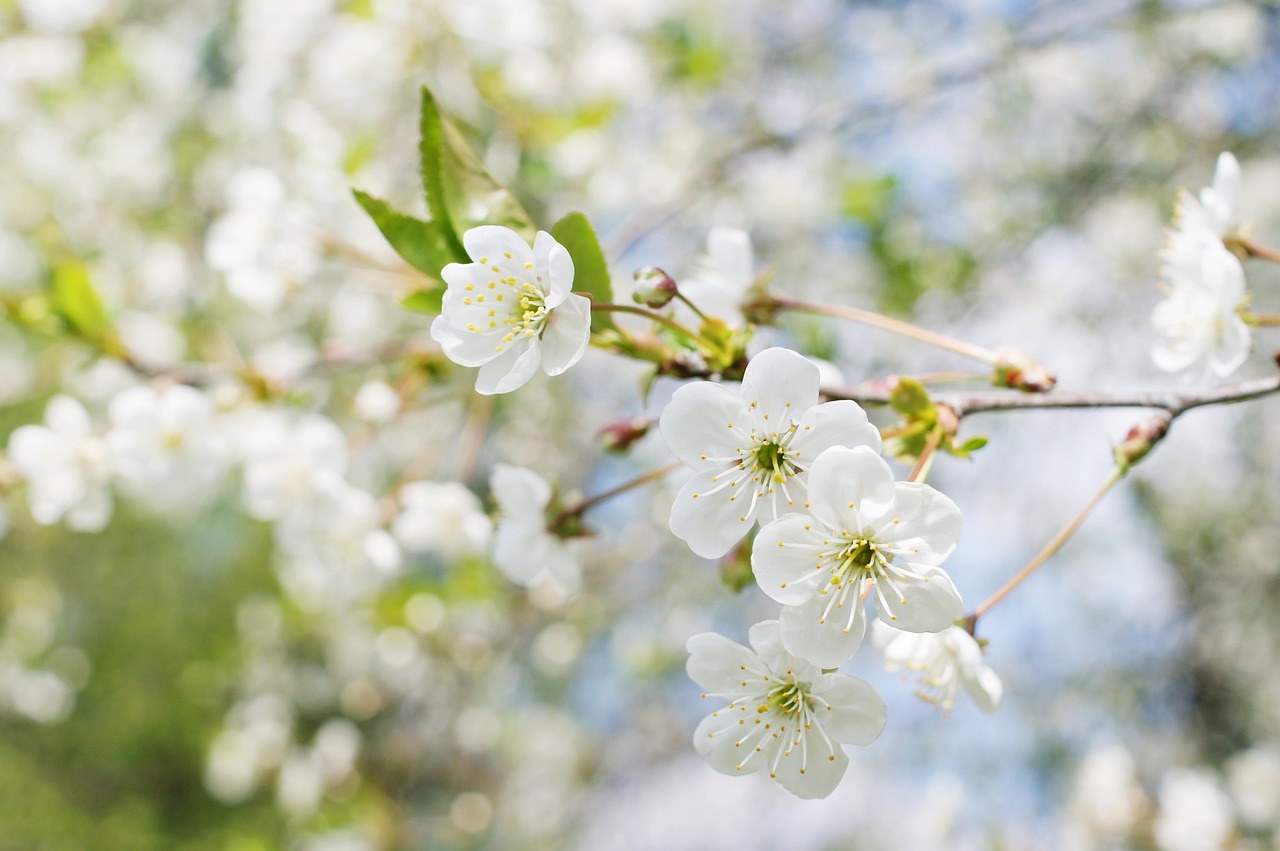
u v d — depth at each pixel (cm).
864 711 29
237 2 73
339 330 69
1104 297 73
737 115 73
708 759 29
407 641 82
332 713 113
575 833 102
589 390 88
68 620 120
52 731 127
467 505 42
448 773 112
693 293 33
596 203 65
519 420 84
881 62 76
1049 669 79
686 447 29
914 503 28
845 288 71
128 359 41
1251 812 64
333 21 64
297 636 96
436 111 31
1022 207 71
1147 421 30
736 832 92
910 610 28
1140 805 60
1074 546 75
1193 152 72
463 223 31
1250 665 79
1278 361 31
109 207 73
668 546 86
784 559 28
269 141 68
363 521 41
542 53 59
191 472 40
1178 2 58
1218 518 77
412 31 55
